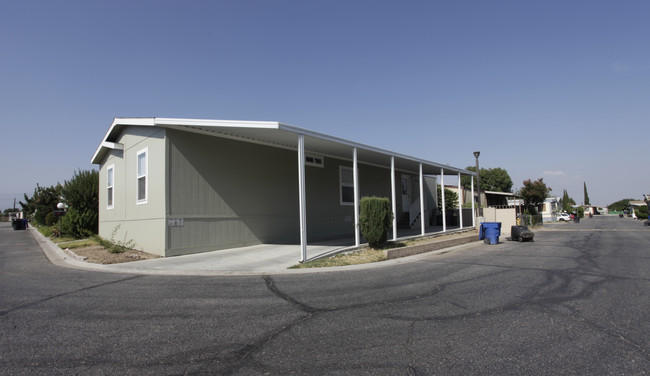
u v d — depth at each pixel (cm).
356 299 594
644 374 328
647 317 491
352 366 349
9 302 579
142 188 1221
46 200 3328
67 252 1250
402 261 1017
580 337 420
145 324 472
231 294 629
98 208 2002
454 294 624
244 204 1296
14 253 1375
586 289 653
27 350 387
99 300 589
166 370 341
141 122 1112
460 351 382
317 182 1605
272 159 1408
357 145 1292
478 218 1973
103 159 1756
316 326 464
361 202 1195
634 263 942
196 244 1143
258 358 368
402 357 368
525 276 775
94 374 333
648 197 4778
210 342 411
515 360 359
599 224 3575
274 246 1291
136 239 1253
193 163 1152
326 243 1413
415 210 2280
